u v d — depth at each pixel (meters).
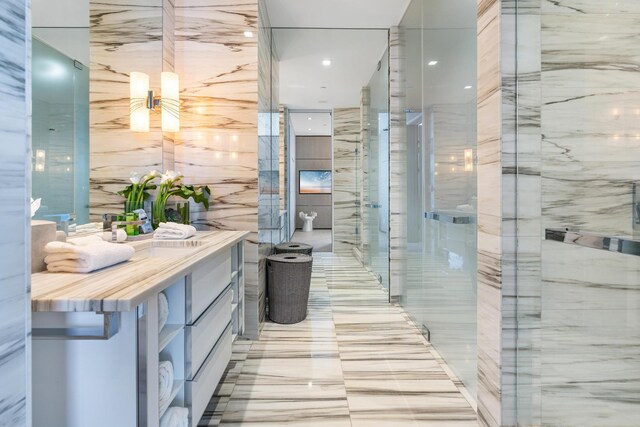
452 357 2.28
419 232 2.96
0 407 0.57
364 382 2.13
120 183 2.12
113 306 0.87
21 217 0.62
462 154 2.08
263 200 3.09
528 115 1.49
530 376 1.52
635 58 1.28
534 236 1.51
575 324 1.41
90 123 1.85
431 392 2.03
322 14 3.38
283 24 3.56
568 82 1.41
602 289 1.32
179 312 1.34
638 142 1.26
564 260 1.42
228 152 2.75
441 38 2.41
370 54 4.25
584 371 1.39
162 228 2.05
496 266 1.55
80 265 1.15
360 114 5.88
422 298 2.89
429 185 2.69
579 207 1.38
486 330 1.65
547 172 1.47
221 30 2.72
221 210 2.77
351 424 1.74
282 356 2.48
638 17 1.30
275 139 4.08
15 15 0.60
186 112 2.73
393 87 3.66
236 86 2.73
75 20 1.72
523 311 1.52
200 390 1.45
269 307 3.22
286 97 5.81
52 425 0.99
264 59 3.13
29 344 0.64
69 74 1.68
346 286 4.45
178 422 1.22
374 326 3.08
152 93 2.35
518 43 1.49
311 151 10.66
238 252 2.36
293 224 9.30
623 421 1.31
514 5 1.50
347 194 6.47
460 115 2.09
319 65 4.57
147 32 2.34
